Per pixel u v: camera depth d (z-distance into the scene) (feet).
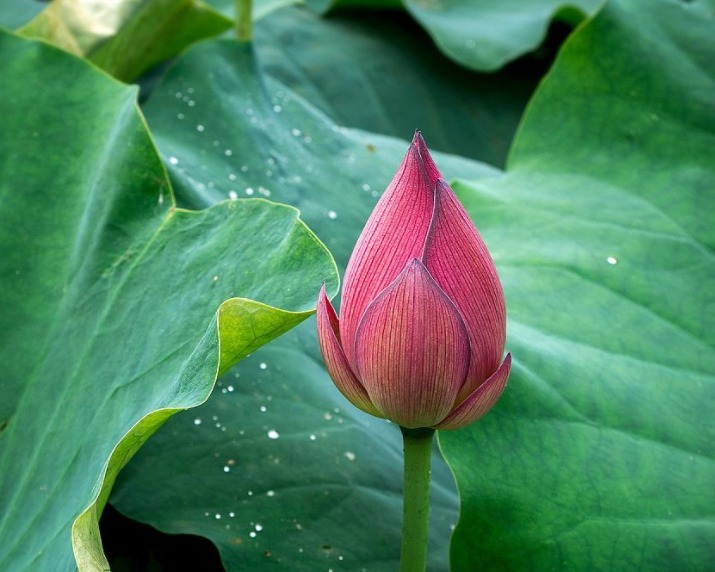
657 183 3.72
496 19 6.59
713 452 3.26
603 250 3.57
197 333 3.03
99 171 3.38
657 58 3.85
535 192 3.76
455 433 3.19
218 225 3.18
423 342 2.77
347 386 2.86
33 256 3.35
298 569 3.25
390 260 2.80
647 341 3.43
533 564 3.13
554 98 3.88
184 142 3.83
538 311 3.45
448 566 3.36
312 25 6.34
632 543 3.14
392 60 6.32
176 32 4.51
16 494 3.14
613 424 3.27
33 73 3.51
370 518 3.36
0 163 3.43
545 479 3.18
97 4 4.19
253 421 3.44
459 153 6.22
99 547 2.82
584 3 6.84
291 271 2.99
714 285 3.51
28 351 3.27
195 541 3.51
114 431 3.01
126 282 3.22
